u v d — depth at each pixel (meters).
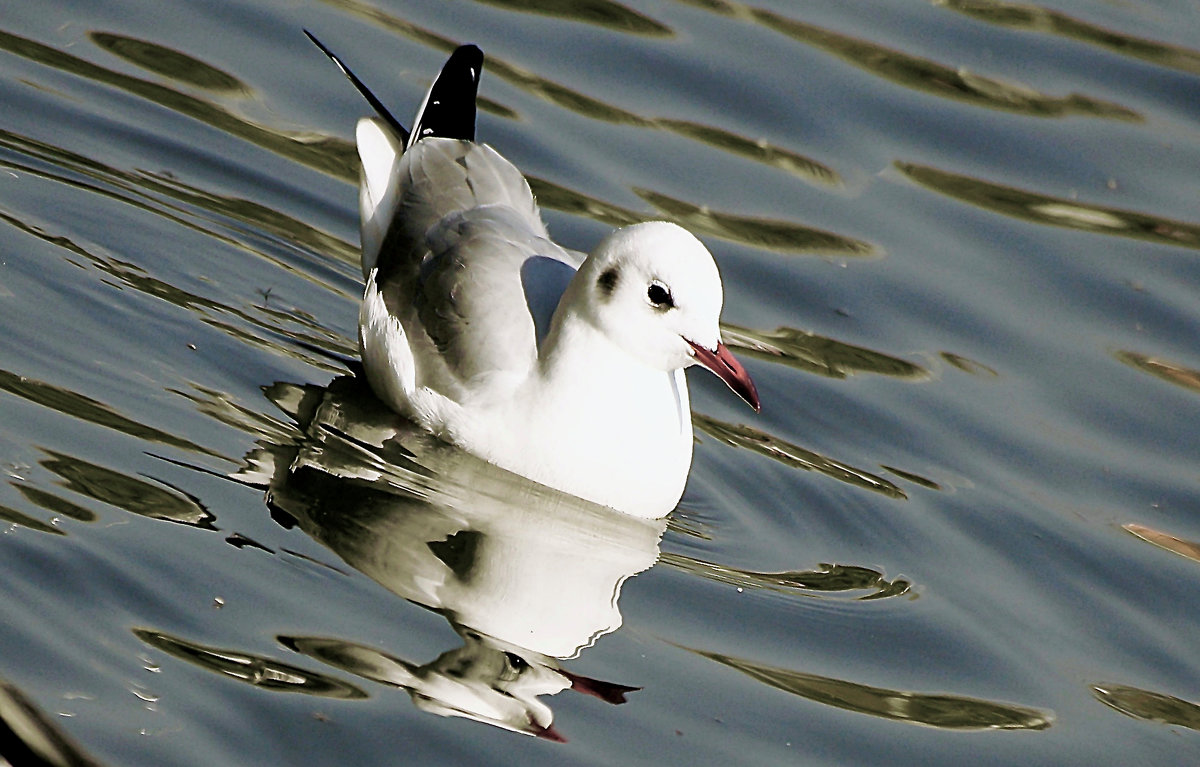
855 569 11.66
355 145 15.58
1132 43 18.48
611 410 11.70
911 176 16.27
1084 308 14.97
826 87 17.22
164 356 12.28
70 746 8.52
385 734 9.09
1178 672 11.09
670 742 9.55
